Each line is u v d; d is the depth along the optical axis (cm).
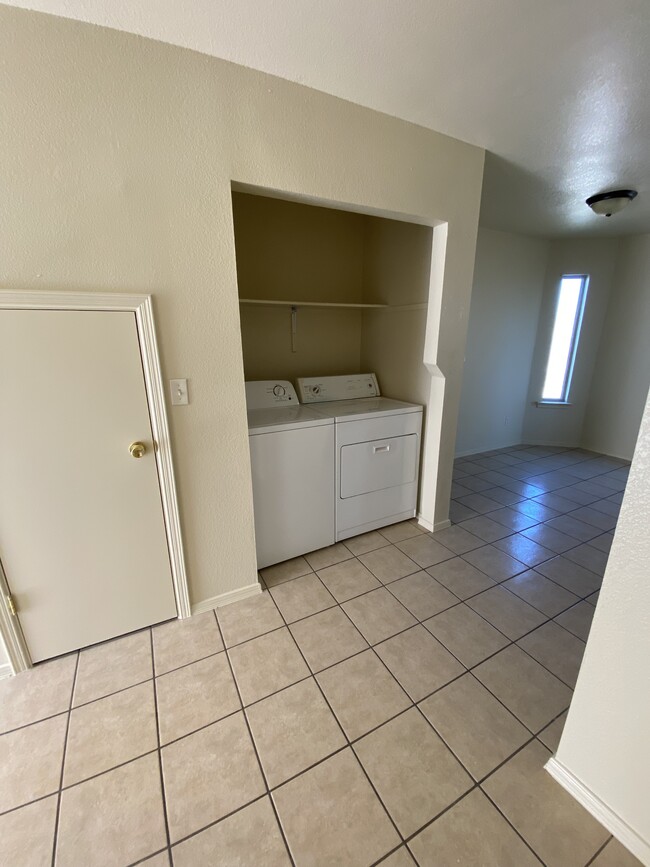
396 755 123
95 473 150
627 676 97
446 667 156
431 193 194
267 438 201
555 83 149
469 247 216
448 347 228
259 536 210
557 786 115
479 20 118
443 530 267
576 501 318
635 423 410
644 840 98
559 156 211
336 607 191
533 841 102
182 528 172
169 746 126
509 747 126
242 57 136
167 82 131
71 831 105
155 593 174
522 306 417
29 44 113
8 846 102
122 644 167
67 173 124
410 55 135
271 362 278
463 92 156
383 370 293
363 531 254
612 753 102
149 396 152
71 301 132
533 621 182
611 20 118
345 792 114
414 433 258
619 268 399
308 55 135
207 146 141
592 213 313
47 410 138
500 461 416
